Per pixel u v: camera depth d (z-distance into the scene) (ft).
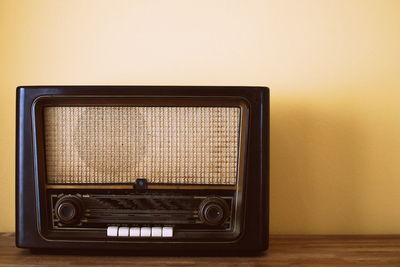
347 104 4.11
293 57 4.11
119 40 4.12
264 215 3.27
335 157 4.11
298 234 4.08
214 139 3.32
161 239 3.26
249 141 3.27
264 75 4.11
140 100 3.27
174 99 3.26
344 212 4.10
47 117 3.32
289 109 4.11
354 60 4.11
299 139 4.10
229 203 3.30
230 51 4.11
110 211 3.28
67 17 4.12
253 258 3.27
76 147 3.32
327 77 4.11
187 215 3.28
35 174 3.27
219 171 3.32
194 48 4.11
